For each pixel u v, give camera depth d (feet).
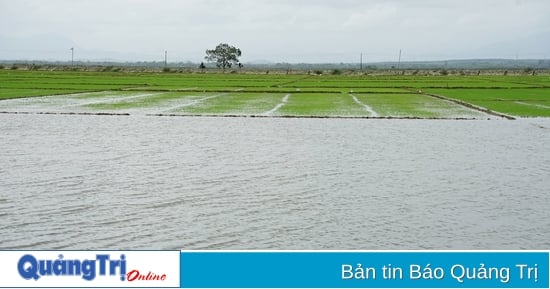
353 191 50.24
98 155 66.90
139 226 39.93
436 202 46.93
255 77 328.90
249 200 46.88
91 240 36.99
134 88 196.75
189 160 64.13
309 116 113.39
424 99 161.48
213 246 36.24
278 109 127.24
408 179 55.26
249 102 145.69
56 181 52.95
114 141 78.18
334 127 96.53
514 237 38.60
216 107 130.41
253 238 37.76
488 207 45.68
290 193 49.26
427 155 68.95
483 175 57.57
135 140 79.36
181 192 49.42
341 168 60.23
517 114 119.65
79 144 75.15
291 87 215.51
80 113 114.42
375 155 68.54
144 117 109.40
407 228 40.14
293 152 70.18
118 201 46.21
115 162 62.59
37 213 42.60
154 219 41.52
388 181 54.29
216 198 47.44
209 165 61.31
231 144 76.33
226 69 540.52
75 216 41.98
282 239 37.58
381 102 149.79
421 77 355.36
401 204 46.14
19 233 38.14
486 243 37.40
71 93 169.68
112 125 96.48
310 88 209.77
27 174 55.83
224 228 39.63
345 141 79.92
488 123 104.53
